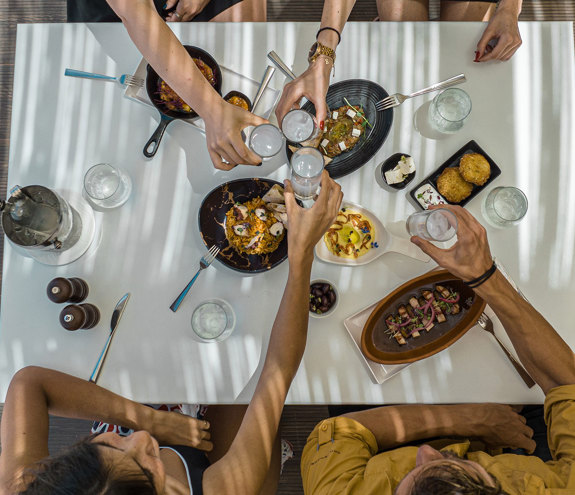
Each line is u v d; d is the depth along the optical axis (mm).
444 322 1318
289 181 1225
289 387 1241
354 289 1329
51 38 1401
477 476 866
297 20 2316
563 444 1084
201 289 1323
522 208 1290
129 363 1301
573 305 1317
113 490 752
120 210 1355
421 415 1440
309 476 1232
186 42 1400
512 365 1286
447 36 1388
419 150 1366
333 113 1348
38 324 1317
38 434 1064
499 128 1366
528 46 1381
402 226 1346
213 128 1258
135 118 1380
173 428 1276
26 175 1373
